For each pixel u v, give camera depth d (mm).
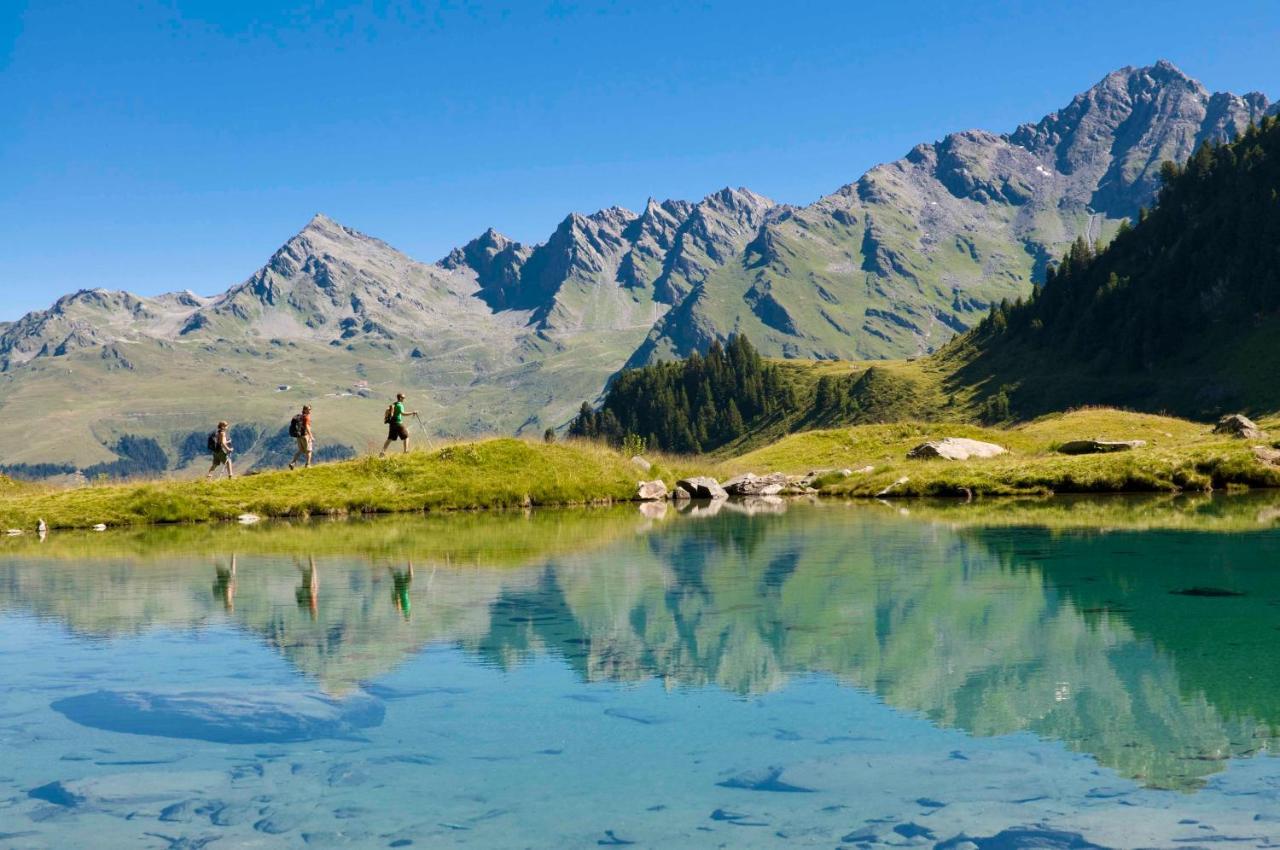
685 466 55250
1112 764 8172
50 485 45750
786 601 15852
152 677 11406
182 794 7809
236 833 7051
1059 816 7086
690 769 8227
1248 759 8227
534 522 33031
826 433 69062
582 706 10062
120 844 6879
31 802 7711
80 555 24375
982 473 43625
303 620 14758
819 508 38312
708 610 15180
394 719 9719
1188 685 10438
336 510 38000
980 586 16844
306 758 8648
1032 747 8633
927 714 9641
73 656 12523
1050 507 33969
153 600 16781
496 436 48531
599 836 6871
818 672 11305
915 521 29844
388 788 7910
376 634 13711
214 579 19312
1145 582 16812
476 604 15961
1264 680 10602
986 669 11250
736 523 31031
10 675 11547
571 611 15273
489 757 8609
